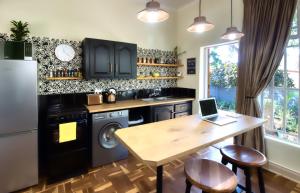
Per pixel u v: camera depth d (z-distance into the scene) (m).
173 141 1.46
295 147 2.34
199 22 1.88
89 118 2.62
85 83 3.15
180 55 4.12
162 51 4.00
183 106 3.70
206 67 3.76
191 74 3.89
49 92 2.84
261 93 2.67
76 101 3.05
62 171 2.36
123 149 2.92
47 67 2.79
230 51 3.44
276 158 2.54
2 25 2.45
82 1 3.02
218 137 1.55
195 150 1.34
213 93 3.83
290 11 2.25
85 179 2.39
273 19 2.38
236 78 3.13
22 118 2.03
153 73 3.83
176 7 3.95
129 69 3.23
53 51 2.82
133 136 1.57
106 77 2.99
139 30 3.65
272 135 2.68
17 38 2.33
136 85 3.74
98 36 3.20
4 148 1.97
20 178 2.10
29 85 2.03
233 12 2.98
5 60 1.88
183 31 4.00
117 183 2.31
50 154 2.29
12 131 1.98
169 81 4.20
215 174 1.37
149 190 2.17
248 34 2.66
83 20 3.04
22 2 2.56
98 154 2.68
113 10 3.32
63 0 2.86
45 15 2.73
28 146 2.11
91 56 2.82
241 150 1.80
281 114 2.57
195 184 1.27
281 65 2.51
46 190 2.16
